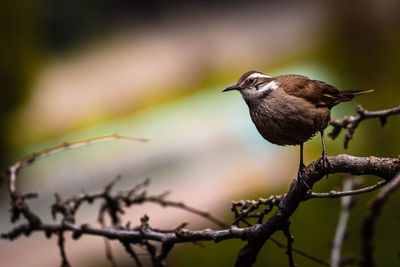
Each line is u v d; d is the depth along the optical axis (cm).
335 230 841
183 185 1430
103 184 1714
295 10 3812
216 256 944
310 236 850
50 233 499
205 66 3000
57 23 4138
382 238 747
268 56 2803
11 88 2292
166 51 3694
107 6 4372
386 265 704
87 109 2775
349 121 497
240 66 2836
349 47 1341
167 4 4519
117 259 1144
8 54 2261
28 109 2447
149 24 4491
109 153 1942
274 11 3956
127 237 446
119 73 3397
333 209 893
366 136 1041
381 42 1291
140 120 2333
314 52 2105
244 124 1723
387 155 970
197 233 386
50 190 1772
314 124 524
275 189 1159
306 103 519
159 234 416
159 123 2141
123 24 4434
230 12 4319
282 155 1312
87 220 1395
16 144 2322
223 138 1647
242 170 1341
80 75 3525
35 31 2419
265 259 834
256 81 550
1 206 1770
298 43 2722
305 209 927
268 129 544
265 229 349
